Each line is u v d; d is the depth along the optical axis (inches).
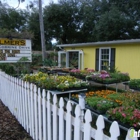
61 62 493.7
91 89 242.1
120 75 241.1
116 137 46.4
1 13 771.4
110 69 329.4
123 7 660.1
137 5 619.8
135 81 203.9
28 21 819.4
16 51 210.5
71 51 472.7
